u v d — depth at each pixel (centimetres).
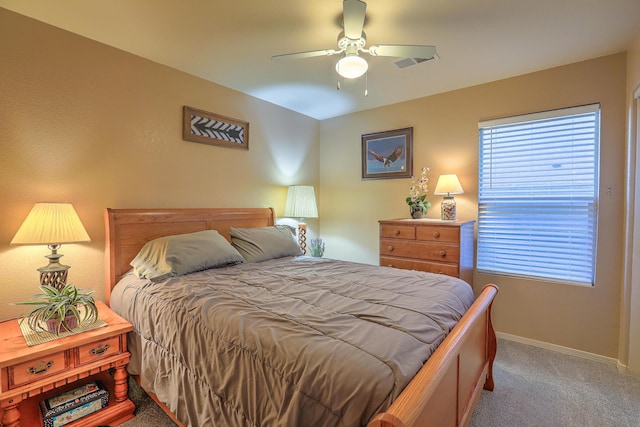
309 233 408
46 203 184
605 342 245
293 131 382
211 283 187
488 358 202
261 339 118
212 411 128
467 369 145
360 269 229
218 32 209
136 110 243
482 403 193
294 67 262
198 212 277
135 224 235
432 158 327
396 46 186
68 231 183
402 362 100
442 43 221
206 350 136
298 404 97
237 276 206
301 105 362
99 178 224
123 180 237
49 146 201
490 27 201
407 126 344
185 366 146
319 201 422
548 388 208
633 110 221
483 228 300
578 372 229
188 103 277
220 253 237
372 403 88
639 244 218
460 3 176
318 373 98
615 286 240
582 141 253
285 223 373
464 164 307
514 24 197
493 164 294
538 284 272
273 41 221
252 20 195
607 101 239
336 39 217
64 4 179
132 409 179
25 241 171
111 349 174
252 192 336
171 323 158
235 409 119
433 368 96
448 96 315
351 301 155
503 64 254
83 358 164
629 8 179
